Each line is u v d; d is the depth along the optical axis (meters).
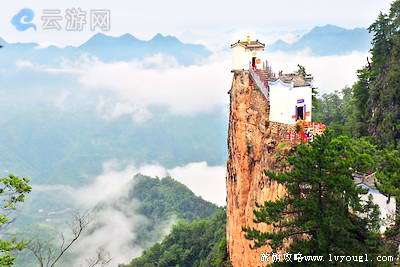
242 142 68.75
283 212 42.47
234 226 72.38
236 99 70.56
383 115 87.88
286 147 59.88
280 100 63.38
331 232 39.97
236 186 71.19
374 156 54.50
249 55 72.31
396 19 97.12
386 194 42.22
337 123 107.69
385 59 97.44
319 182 40.88
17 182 34.53
